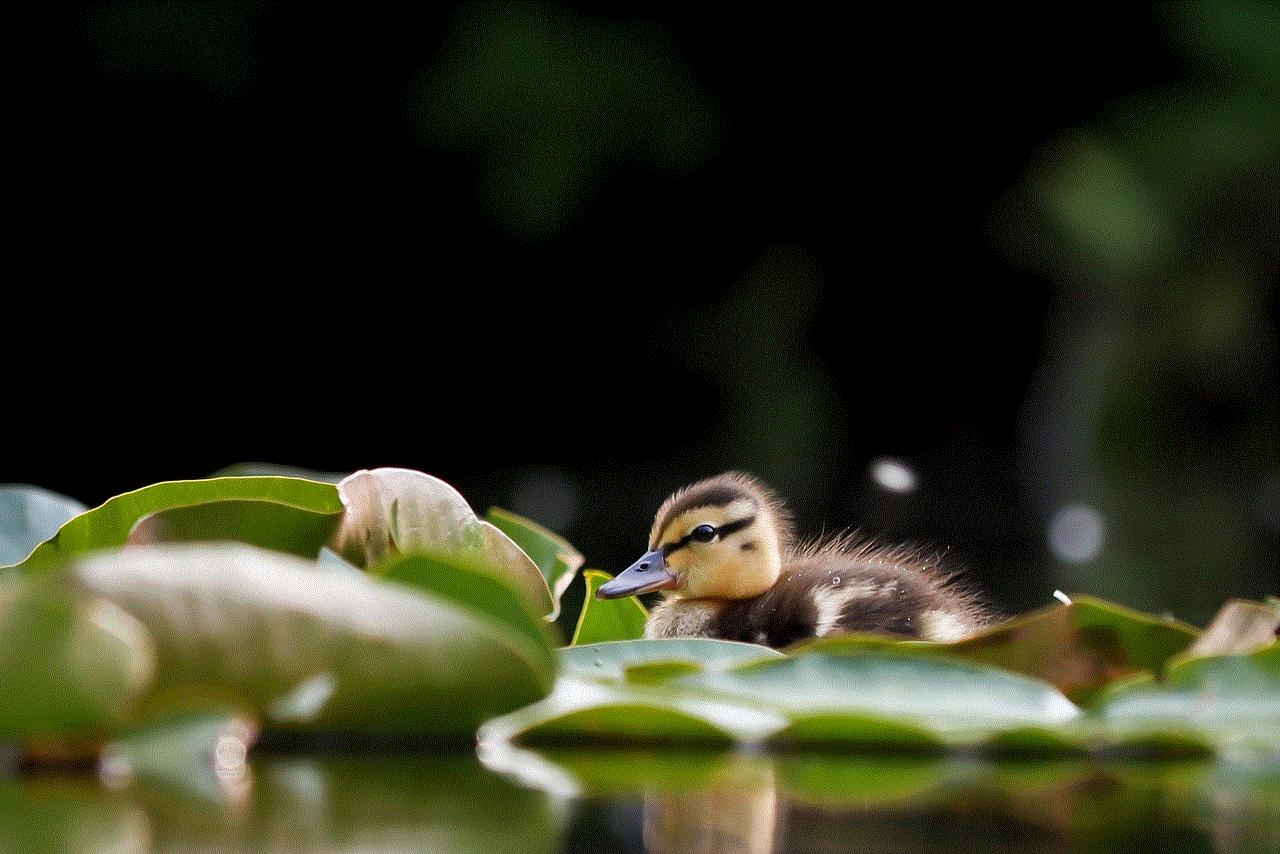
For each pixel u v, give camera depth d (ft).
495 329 65.77
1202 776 9.29
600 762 9.37
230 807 7.80
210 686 8.60
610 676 11.46
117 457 62.90
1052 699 10.96
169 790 8.23
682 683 10.84
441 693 8.94
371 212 65.05
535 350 65.72
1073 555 38.68
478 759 9.30
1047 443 60.18
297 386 66.08
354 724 9.11
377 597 8.79
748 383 63.57
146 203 64.34
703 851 7.11
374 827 7.39
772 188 65.16
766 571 19.65
